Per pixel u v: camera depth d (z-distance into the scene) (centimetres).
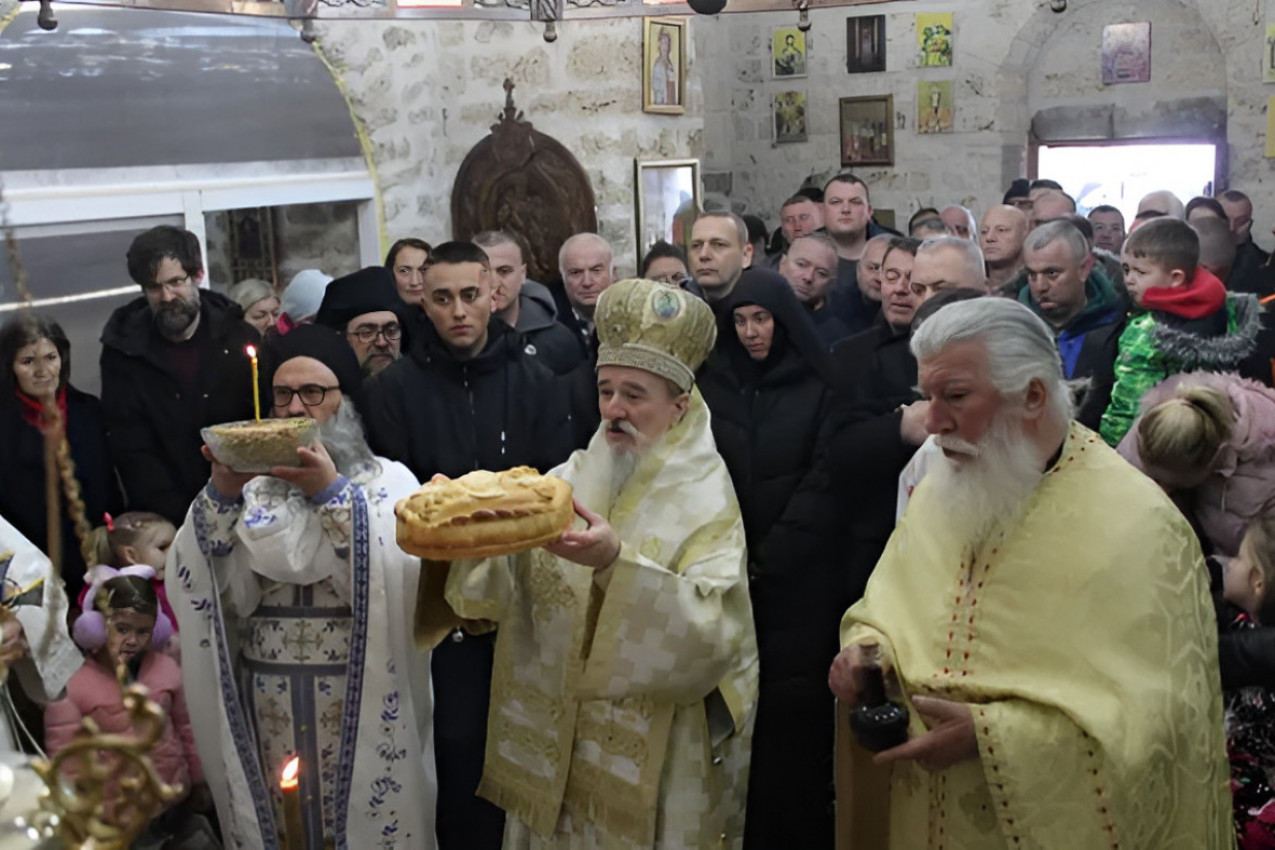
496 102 712
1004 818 185
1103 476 193
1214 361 326
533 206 681
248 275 607
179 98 518
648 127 724
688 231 766
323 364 262
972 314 192
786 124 1037
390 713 254
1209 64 880
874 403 286
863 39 988
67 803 111
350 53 628
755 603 288
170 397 355
